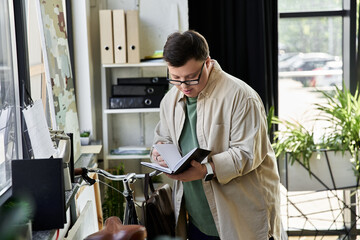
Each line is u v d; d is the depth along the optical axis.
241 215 2.29
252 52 4.35
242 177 2.28
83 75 3.92
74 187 2.13
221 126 2.26
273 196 2.36
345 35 4.62
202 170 2.17
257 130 2.19
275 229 2.36
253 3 4.31
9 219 1.22
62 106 2.83
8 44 2.23
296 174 4.12
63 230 2.27
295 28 4.68
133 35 3.92
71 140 2.18
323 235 4.44
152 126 4.25
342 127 4.16
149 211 2.20
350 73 4.59
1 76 2.09
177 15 4.13
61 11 3.06
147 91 3.99
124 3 4.14
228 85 2.25
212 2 4.35
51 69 2.67
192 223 2.50
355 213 4.16
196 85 2.21
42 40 2.56
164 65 4.02
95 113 4.24
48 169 1.73
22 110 2.13
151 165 2.21
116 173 3.87
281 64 4.72
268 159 2.34
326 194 4.58
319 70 4.71
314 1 4.63
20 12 2.31
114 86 4.00
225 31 4.37
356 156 4.08
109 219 1.48
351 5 4.50
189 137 2.39
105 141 4.06
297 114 4.75
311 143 4.16
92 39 4.14
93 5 4.10
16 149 2.30
